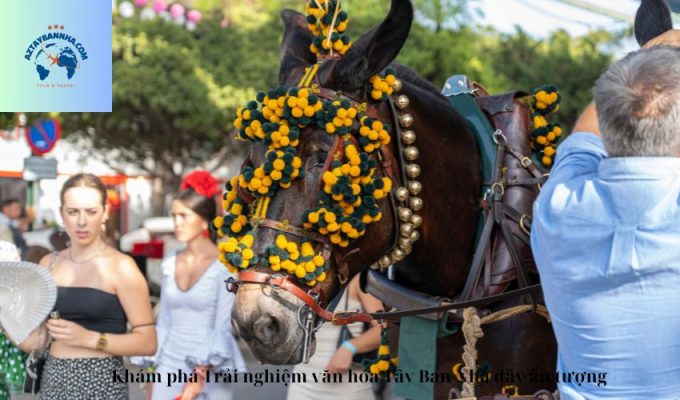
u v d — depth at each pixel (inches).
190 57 535.5
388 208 102.8
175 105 538.9
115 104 600.1
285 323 91.7
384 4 461.4
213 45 548.4
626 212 78.0
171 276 168.4
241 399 251.1
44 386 149.9
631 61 78.1
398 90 105.0
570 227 81.0
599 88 79.3
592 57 502.9
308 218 93.1
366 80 101.3
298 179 95.1
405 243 104.7
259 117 98.0
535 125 117.9
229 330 163.8
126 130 686.5
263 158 97.3
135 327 150.1
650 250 76.7
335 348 164.1
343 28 108.3
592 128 88.6
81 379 146.9
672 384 78.9
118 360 150.6
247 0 557.0
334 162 94.2
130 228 889.5
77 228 150.9
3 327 144.5
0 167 645.9
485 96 122.6
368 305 160.9
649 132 76.1
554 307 83.8
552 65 498.0
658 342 78.0
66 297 148.8
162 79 532.7
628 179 77.9
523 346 111.1
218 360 162.1
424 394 112.8
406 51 428.1
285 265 91.7
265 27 544.4
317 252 95.1
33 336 150.8
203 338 163.9
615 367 80.1
